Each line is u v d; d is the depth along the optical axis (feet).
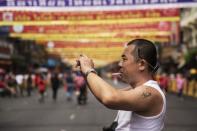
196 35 226.58
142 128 13.02
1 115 89.45
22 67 276.21
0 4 49.49
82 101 124.77
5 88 153.58
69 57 223.10
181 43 249.75
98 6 50.44
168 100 143.23
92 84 12.66
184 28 241.55
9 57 242.58
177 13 81.00
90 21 85.35
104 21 83.97
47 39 120.47
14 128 68.08
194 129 66.49
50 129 66.33
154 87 13.20
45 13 84.79
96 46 150.71
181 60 246.47
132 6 50.24
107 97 12.30
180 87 150.30
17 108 107.55
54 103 124.88
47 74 238.27
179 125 71.92
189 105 120.16
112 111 96.94
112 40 117.60
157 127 13.09
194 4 49.55
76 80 120.06
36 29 112.57
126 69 13.97
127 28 107.14
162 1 49.98
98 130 64.80
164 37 117.80
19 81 163.73
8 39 246.06
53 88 140.67
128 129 13.24
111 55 194.80
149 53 13.78
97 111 97.30
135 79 13.88
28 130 65.46
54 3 50.47
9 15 82.43
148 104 12.85
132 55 13.85
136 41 13.98
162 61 284.61
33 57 322.96
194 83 170.91
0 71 156.97
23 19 83.15
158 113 13.04
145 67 13.80
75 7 50.44
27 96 162.30
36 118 83.30
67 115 88.63
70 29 109.29
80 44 152.46
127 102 12.55
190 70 192.65
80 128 67.21
